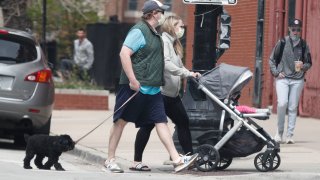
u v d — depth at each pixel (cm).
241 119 2791
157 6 2756
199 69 3061
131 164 3025
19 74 3503
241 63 5691
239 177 2702
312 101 4938
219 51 3138
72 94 5881
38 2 6906
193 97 3019
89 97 5897
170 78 2820
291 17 5134
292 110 3709
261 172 2814
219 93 2814
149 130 2881
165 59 2805
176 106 2858
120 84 2780
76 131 4303
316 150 3497
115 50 7969
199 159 2803
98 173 2789
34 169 2856
